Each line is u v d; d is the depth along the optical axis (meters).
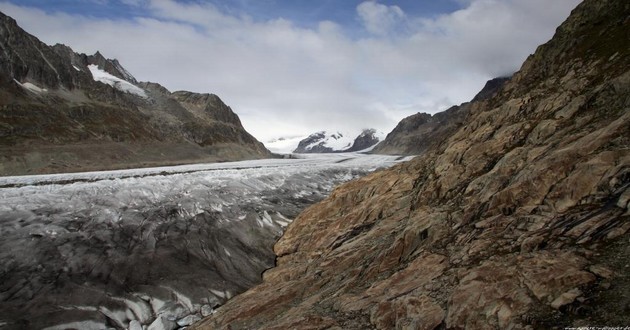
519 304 8.55
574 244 9.59
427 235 15.05
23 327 18.22
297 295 16.80
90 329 19.05
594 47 19.75
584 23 22.47
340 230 23.95
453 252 12.80
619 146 11.40
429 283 11.44
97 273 23.03
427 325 9.66
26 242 24.52
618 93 14.47
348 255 18.34
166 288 22.66
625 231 9.05
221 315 17.78
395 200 22.61
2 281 21.02
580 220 10.23
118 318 20.28
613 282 7.96
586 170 11.33
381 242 17.69
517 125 18.80
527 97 20.48
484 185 15.79
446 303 10.02
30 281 21.39
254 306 16.81
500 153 17.91
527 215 12.07
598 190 10.77
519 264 9.75
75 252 24.55
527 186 13.01
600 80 16.52
